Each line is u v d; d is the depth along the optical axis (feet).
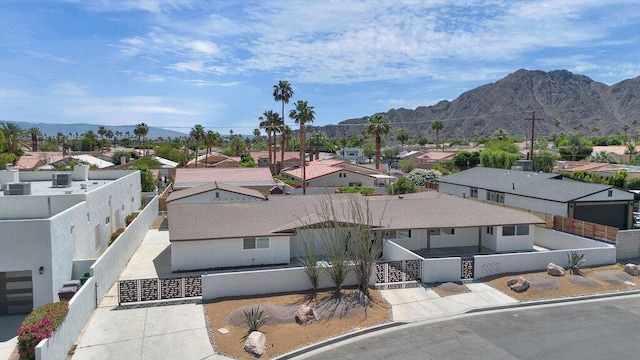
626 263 84.23
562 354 50.08
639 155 326.03
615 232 89.81
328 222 81.35
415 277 74.79
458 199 111.04
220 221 86.48
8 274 59.21
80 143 464.24
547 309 63.77
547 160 236.63
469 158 272.92
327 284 69.82
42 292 57.16
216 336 53.67
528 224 95.45
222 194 122.52
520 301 66.28
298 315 57.98
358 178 187.62
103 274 66.59
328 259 78.28
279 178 215.72
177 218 87.30
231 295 66.13
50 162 247.70
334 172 184.03
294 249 88.53
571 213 107.96
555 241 97.35
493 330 56.59
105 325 56.54
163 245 100.42
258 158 307.58
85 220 74.49
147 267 83.41
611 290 70.74
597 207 110.22
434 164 293.23
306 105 214.90
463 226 91.04
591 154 333.01
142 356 49.19
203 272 80.53
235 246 82.43
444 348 51.65
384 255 89.20
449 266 74.02
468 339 53.98
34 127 359.46
